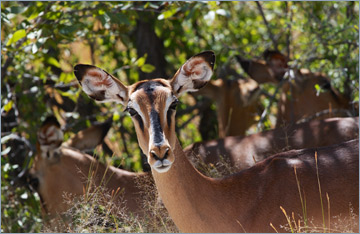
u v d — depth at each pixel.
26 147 13.26
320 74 13.20
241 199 7.91
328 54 12.51
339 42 11.84
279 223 7.78
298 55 12.30
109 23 12.15
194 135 15.91
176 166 7.65
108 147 14.55
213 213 7.83
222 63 15.17
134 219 9.77
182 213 7.74
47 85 13.34
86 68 7.90
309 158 8.17
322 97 13.05
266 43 14.87
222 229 7.84
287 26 12.52
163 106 7.32
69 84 12.70
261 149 10.62
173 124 7.41
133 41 15.66
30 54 12.07
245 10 16.70
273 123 14.69
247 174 8.12
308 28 12.20
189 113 15.59
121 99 7.88
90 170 10.74
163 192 7.77
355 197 7.81
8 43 10.27
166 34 15.27
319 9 13.77
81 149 11.31
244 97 14.87
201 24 16.03
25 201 11.59
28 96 13.37
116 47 15.41
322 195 7.82
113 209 10.01
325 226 7.80
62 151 10.84
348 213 7.79
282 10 14.14
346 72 11.70
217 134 15.28
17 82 12.91
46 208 10.85
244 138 10.95
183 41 15.74
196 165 10.66
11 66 12.91
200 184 7.81
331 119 10.65
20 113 13.60
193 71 7.96
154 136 7.01
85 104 14.42
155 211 9.41
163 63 15.68
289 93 13.12
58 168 10.77
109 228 9.61
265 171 8.09
